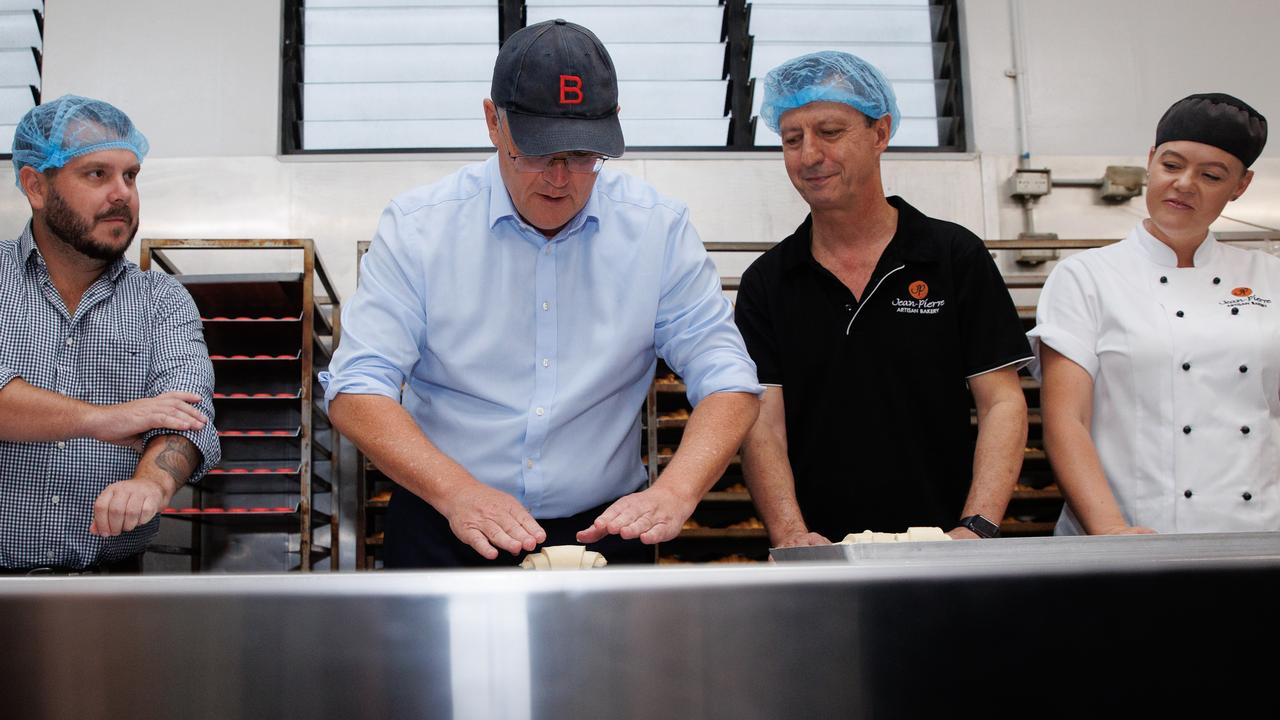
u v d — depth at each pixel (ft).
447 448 5.30
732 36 12.29
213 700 2.70
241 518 10.64
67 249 6.64
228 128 11.65
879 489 6.37
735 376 5.16
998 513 5.89
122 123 6.65
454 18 12.15
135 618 2.71
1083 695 2.94
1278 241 11.44
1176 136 6.25
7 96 11.60
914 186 12.07
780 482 6.30
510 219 5.16
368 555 10.77
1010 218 12.11
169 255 11.25
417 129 12.03
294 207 11.55
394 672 2.71
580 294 5.28
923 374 6.42
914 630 2.87
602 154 4.54
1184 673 2.99
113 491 5.88
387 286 5.19
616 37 12.30
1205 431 6.27
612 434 5.38
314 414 10.32
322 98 12.01
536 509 5.23
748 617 2.79
